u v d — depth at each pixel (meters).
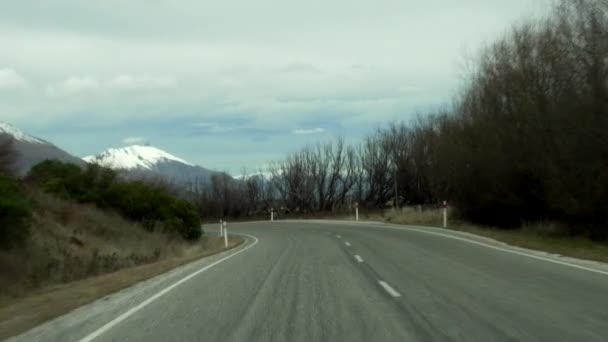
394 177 74.88
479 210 39.50
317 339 8.86
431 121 61.66
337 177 85.81
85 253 27.44
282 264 20.30
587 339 8.48
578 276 14.95
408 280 15.16
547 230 30.94
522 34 34.38
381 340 8.70
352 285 14.55
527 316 10.16
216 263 21.73
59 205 33.09
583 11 27.45
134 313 11.42
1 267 18.48
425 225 42.53
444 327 9.48
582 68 27.45
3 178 28.53
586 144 26.66
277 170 91.56
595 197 27.03
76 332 9.80
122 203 42.22
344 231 40.50
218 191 93.12
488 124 35.78
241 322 10.29
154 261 27.81
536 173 32.12
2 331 10.16
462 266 17.77
